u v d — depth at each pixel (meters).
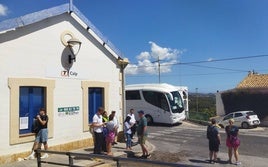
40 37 12.73
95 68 15.22
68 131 13.84
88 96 14.91
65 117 13.72
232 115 30.06
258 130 27.80
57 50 13.43
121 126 16.59
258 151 16.23
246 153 15.66
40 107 12.88
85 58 14.71
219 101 37.94
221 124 29.53
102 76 15.58
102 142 13.35
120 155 13.58
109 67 15.99
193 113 36.91
